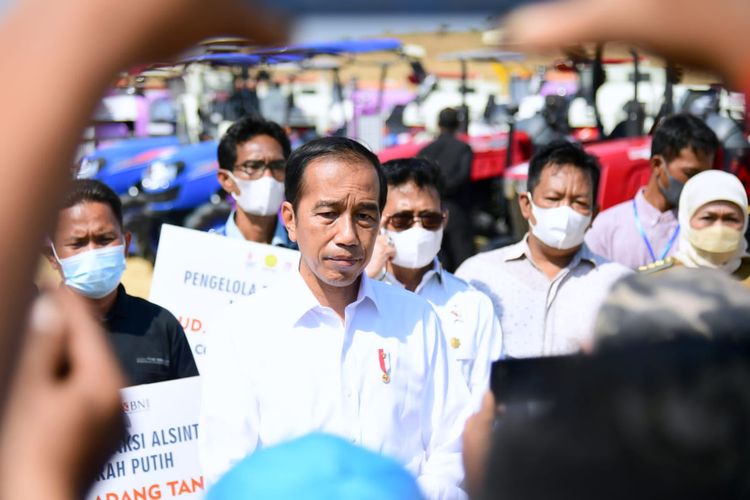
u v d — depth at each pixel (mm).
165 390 5309
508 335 6590
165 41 672
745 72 723
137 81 7195
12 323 691
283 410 4355
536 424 932
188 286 6375
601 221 8344
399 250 6145
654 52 730
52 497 799
